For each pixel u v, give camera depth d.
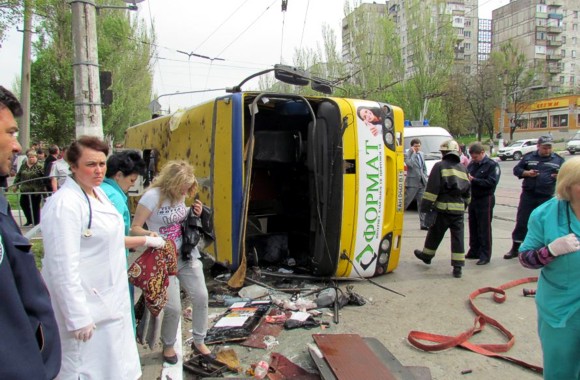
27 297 1.77
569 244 2.48
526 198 6.85
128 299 2.68
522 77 54.00
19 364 1.63
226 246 5.62
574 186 2.56
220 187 5.69
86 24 7.21
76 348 2.37
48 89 23.16
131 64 29.28
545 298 2.70
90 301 2.42
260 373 3.50
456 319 4.79
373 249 5.84
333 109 5.57
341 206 5.53
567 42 89.25
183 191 3.62
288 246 6.67
